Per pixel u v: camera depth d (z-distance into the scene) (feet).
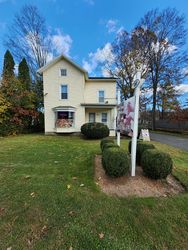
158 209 9.30
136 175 13.66
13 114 49.42
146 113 99.45
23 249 6.63
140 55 74.43
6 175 14.43
